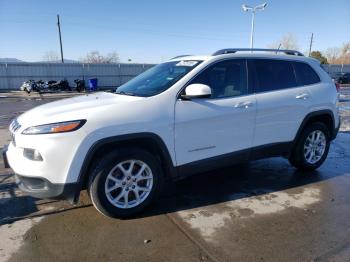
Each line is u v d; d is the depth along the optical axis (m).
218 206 3.79
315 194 4.17
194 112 3.62
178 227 3.29
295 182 4.59
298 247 2.95
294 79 4.63
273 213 3.62
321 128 4.93
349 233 3.20
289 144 4.59
